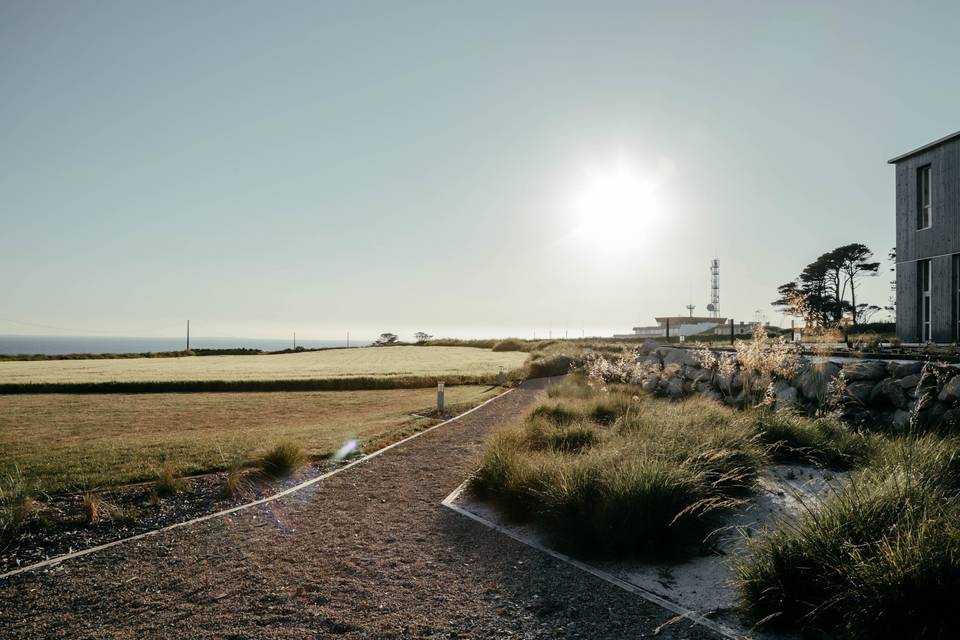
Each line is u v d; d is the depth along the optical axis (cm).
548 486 544
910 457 506
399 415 1436
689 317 6681
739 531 443
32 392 2189
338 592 397
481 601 379
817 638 313
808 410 980
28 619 365
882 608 295
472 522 562
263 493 680
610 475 522
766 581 345
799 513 448
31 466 782
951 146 1638
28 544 513
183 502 639
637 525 452
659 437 668
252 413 1557
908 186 1798
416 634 334
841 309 4359
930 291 1709
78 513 588
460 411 1502
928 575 292
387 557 466
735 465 585
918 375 845
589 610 363
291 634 336
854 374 953
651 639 322
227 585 412
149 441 991
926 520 342
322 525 556
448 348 6788
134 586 414
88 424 1333
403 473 782
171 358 5656
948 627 283
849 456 652
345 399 1922
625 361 1449
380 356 5284
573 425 881
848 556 339
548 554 468
